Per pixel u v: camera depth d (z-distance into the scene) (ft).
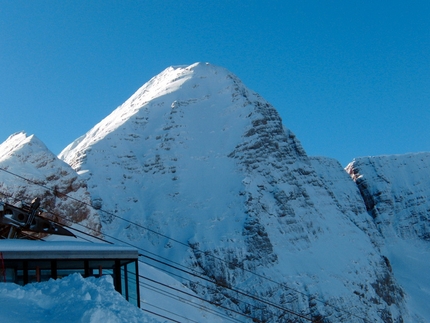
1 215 154.61
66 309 67.77
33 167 406.62
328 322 551.59
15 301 71.31
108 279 83.51
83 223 420.77
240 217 617.62
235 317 518.78
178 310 319.68
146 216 635.25
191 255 563.89
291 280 571.69
